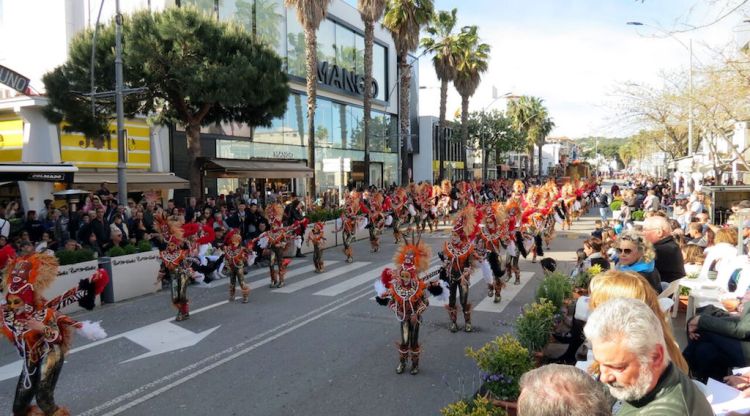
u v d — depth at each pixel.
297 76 31.64
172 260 10.16
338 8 35.75
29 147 19.66
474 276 13.94
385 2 29.09
